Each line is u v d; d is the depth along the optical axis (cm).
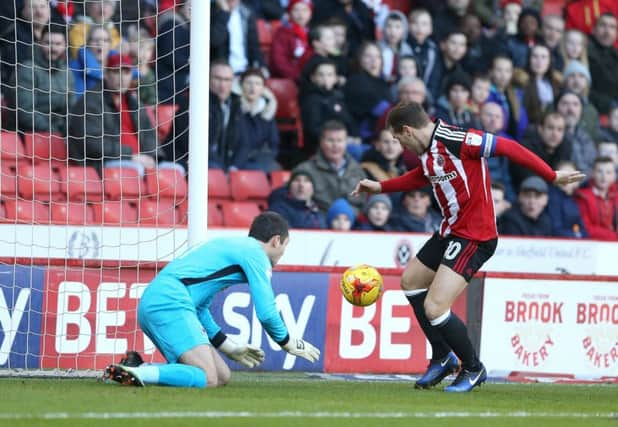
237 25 4500
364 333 2964
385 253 4112
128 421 1683
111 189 4009
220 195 4309
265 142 4444
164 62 4269
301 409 1919
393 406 2034
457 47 4719
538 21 4962
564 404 2223
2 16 3622
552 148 4712
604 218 4672
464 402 2172
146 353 2811
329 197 4203
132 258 3403
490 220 2352
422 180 2502
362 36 4825
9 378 2500
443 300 2325
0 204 3847
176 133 4188
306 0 4806
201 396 2056
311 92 4475
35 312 2734
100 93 3969
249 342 2864
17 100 3734
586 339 3111
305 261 4016
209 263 2275
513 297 3053
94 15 4172
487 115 4612
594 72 5116
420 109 2331
